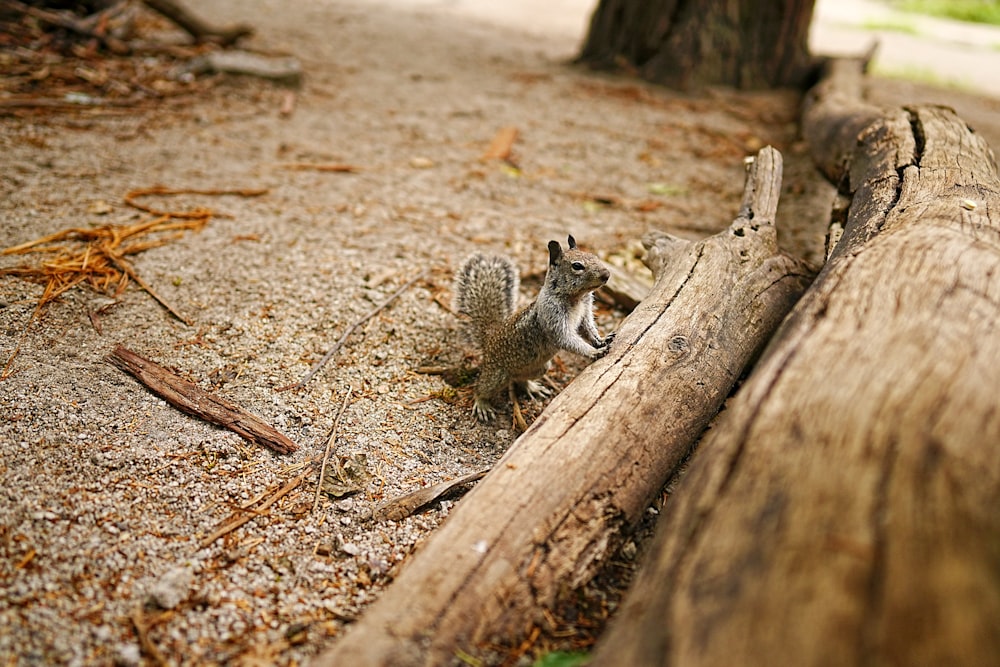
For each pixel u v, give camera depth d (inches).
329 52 106.8
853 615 30.6
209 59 86.7
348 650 38.9
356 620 42.3
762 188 57.3
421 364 54.8
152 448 47.8
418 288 59.5
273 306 56.7
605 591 43.0
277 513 46.1
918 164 53.7
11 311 53.8
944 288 41.3
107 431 48.2
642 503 44.3
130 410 49.4
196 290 57.1
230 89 84.9
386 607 39.9
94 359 51.8
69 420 48.3
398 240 63.8
